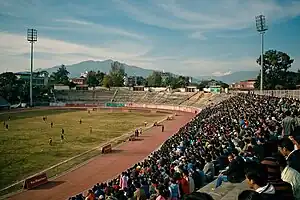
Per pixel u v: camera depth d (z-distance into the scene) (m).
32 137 71.31
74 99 185.25
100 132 81.06
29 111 136.12
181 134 58.38
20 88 166.75
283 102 56.56
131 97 187.50
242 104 77.88
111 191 25.73
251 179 6.94
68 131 81.31
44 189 36.91
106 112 138.75
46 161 50.03
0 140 66.75
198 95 165.88
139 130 85.88
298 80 145.75
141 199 20.16
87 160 51.53
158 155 42.62
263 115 42.97
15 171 43.72
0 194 34.72
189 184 18.17
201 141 37.94
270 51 143.50
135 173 31.98
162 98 178.12
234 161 12.27
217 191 11.54
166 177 23.48
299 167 8.66
